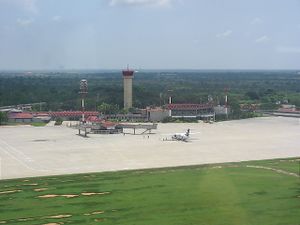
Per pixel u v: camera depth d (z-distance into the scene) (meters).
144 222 97.44
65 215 103.12
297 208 105.69
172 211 104.75
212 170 153.62
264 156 188.62
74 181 138.50
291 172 149.75
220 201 112.06
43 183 136.12
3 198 118.31
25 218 101.06
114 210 106.50
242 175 143.75
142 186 129.88
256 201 111.56
